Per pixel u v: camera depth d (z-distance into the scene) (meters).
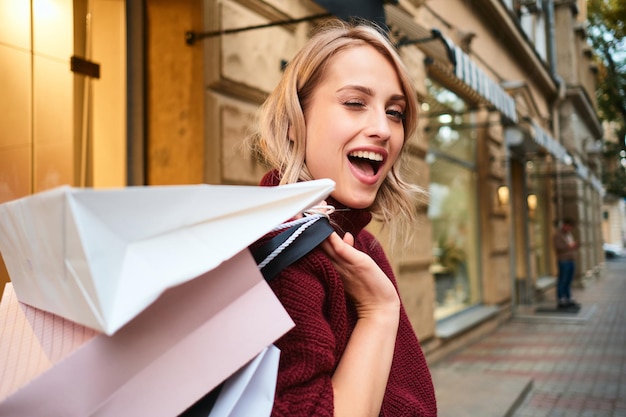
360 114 0.88
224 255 0.56
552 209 15.75
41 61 2.44
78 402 0.54
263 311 0.62
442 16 6.54
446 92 7.34
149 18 3.25
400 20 3.48
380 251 1.21
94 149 2.81
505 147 9.61
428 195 1.18
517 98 9.32
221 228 0.57
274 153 0.93
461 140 8.11
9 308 0.71
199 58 3.15
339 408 0.71
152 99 3.24
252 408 0.63
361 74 0.88
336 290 0.77
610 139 23.08
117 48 3.03
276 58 3.77
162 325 0.57
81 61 2.71
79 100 2.71
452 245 7.56
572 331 8.30
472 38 7.08
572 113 16.50
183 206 0.53
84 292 0.48
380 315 0.81
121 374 0.55
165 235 0.52
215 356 0.59
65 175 2.58
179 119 3.18
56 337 0.60
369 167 0.93
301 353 0.68
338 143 0.87
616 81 12.62
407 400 0.94
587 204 19.91
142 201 0.50
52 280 0.54
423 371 1.05
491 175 8.74
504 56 9.52
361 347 0.78
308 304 0.71
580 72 17.61
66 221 0.48
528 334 8.01
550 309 10.28
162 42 3.23
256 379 0.63
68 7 2.63
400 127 0.95
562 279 10.67
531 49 10.91
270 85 3.70
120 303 0.48
